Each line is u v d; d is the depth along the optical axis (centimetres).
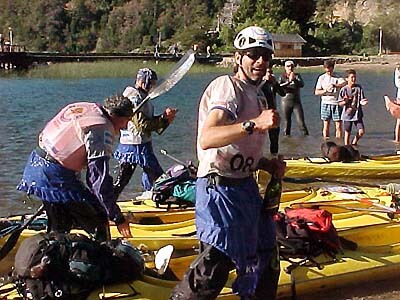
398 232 708
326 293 617
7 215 856
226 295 553
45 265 506
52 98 2694
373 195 846
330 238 638
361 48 7769
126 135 830
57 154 559
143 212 772
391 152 1402
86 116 554
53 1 10881
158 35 9919
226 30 7281
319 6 10544
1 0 11150
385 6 9938
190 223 747
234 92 461
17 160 1245
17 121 1877
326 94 1521
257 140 474
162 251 591
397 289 630
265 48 467
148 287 546
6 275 622
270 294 505
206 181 471
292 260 624
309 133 1662
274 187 495
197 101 2561
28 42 10631
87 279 519
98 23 10856
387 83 3819
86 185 576
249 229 475
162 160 1266
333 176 1146
